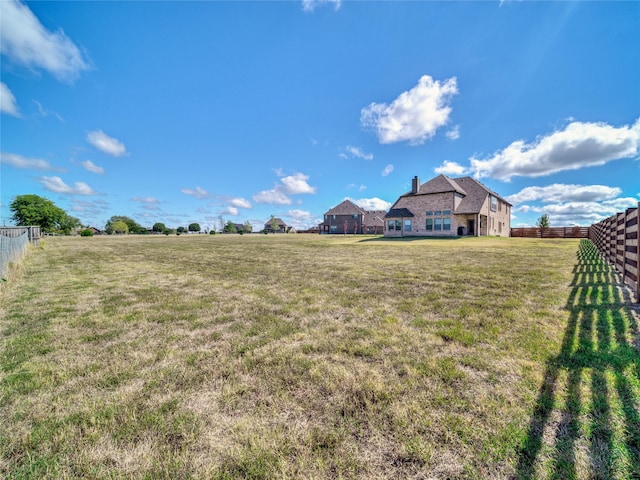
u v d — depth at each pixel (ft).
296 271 28.17
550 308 14.17
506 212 114.73
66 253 52.49
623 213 20.94
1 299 18.07
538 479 4.73
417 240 80.23
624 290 17.57
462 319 12.91
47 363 9.43
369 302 16.22
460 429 5.94
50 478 5.00
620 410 6.38
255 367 8.94
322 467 5.14
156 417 6.58
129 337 11.72
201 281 23.68
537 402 6.77
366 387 7.63
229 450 5.56
